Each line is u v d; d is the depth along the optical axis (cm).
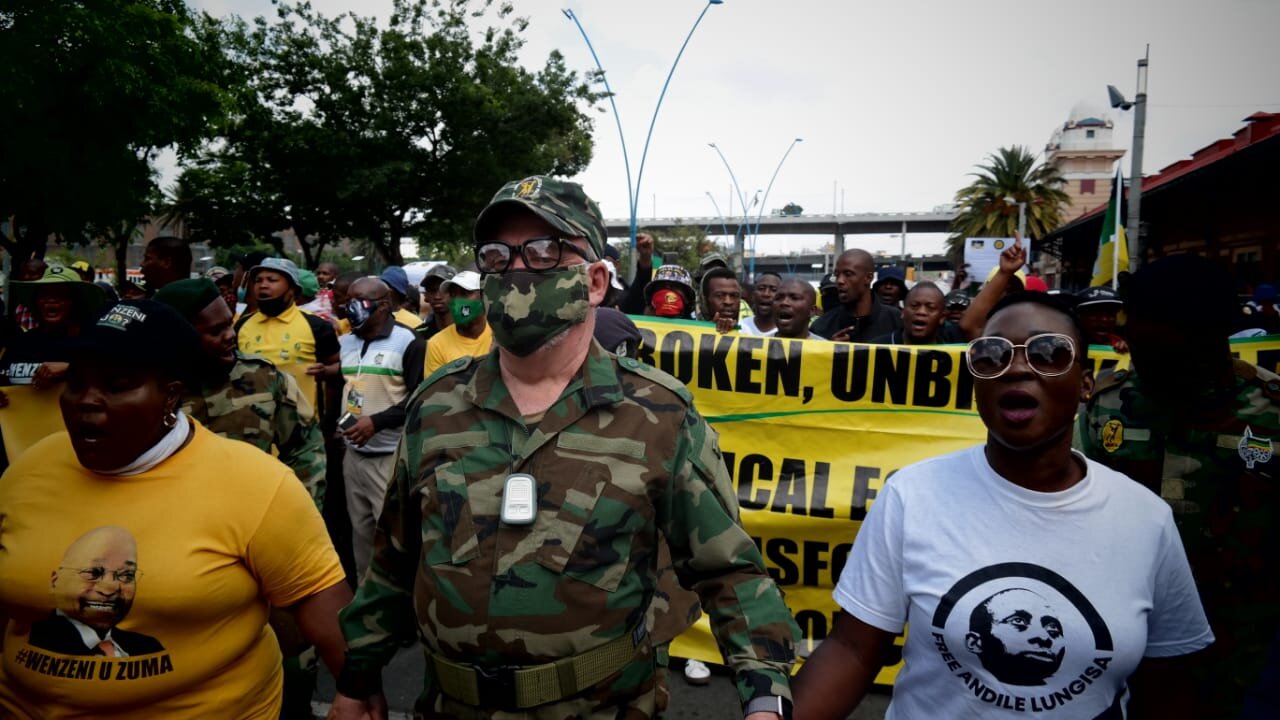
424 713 186
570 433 180
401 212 2894
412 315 680
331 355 517
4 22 1569
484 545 172
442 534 176
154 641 189
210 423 317
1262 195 2455
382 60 2634
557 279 182
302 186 2691
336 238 2981
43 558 186
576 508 173
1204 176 2227
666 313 593
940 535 174
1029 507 169
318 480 344
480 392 187
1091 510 167
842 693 181
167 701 194
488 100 2586
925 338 548
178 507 192
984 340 172
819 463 418
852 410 419
